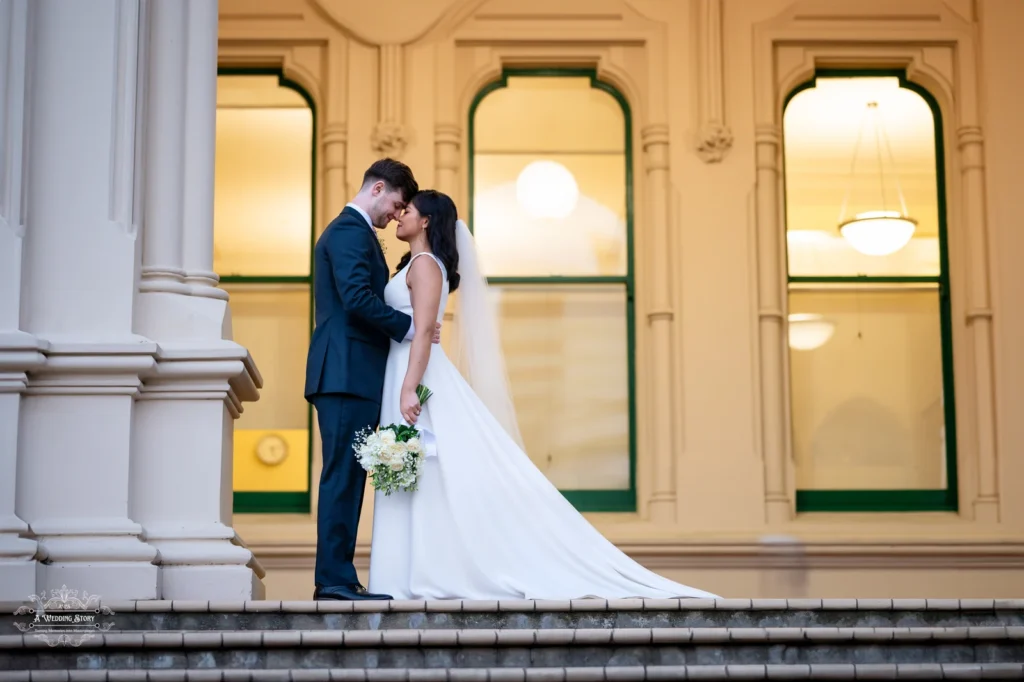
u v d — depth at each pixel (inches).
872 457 553.6
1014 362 542.3
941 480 552.7
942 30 560.7
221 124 565.6
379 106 548.4
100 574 303.1
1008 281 547.2
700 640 277.3
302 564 519.5
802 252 564.4
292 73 560.1
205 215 339.9
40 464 311.6
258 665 272.7
